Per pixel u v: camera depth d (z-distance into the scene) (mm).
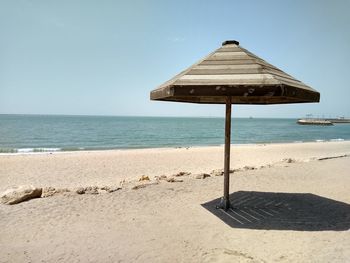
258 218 5172
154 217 5137
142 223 4832
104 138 39750
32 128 59406
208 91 4043
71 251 3779
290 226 4773
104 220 4953
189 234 4387
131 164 14188
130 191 6926
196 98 7043
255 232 4492
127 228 4602
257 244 4039
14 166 13180
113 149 24094
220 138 42719
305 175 9492
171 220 5000
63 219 4973
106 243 4031
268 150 22328
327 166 11672
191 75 4398
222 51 4996
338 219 5160
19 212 5301
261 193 7031
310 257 3631
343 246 3971
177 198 6379
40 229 4520
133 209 5570
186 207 5750
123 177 10844
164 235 4332
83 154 18422
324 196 6824
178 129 70438
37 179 10375
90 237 4234
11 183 9688
